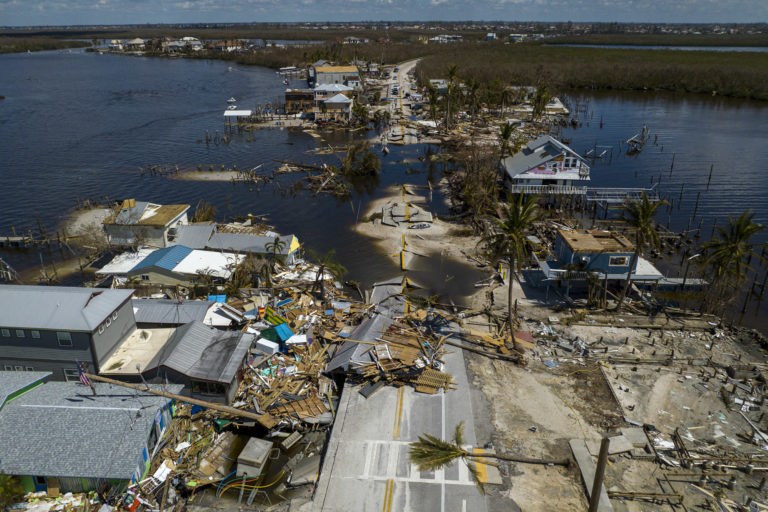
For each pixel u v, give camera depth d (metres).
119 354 46.16
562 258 63.41
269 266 66.50
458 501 35.12
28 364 44.03
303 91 174.25
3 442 35.91
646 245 72.44
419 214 89.88
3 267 72.06
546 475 37.53
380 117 160.00
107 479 34.62
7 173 111.75
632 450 39.62
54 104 185.88
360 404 44.19
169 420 42.00
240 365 44.59
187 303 53.69
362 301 62.72
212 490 37.44
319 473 38.22
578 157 92.31
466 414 43.16
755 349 53.00
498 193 99.19
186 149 133.12
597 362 50.28
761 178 110.75
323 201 98.69
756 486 36.81
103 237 76.00
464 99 179.88
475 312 59.28
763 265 74.25
